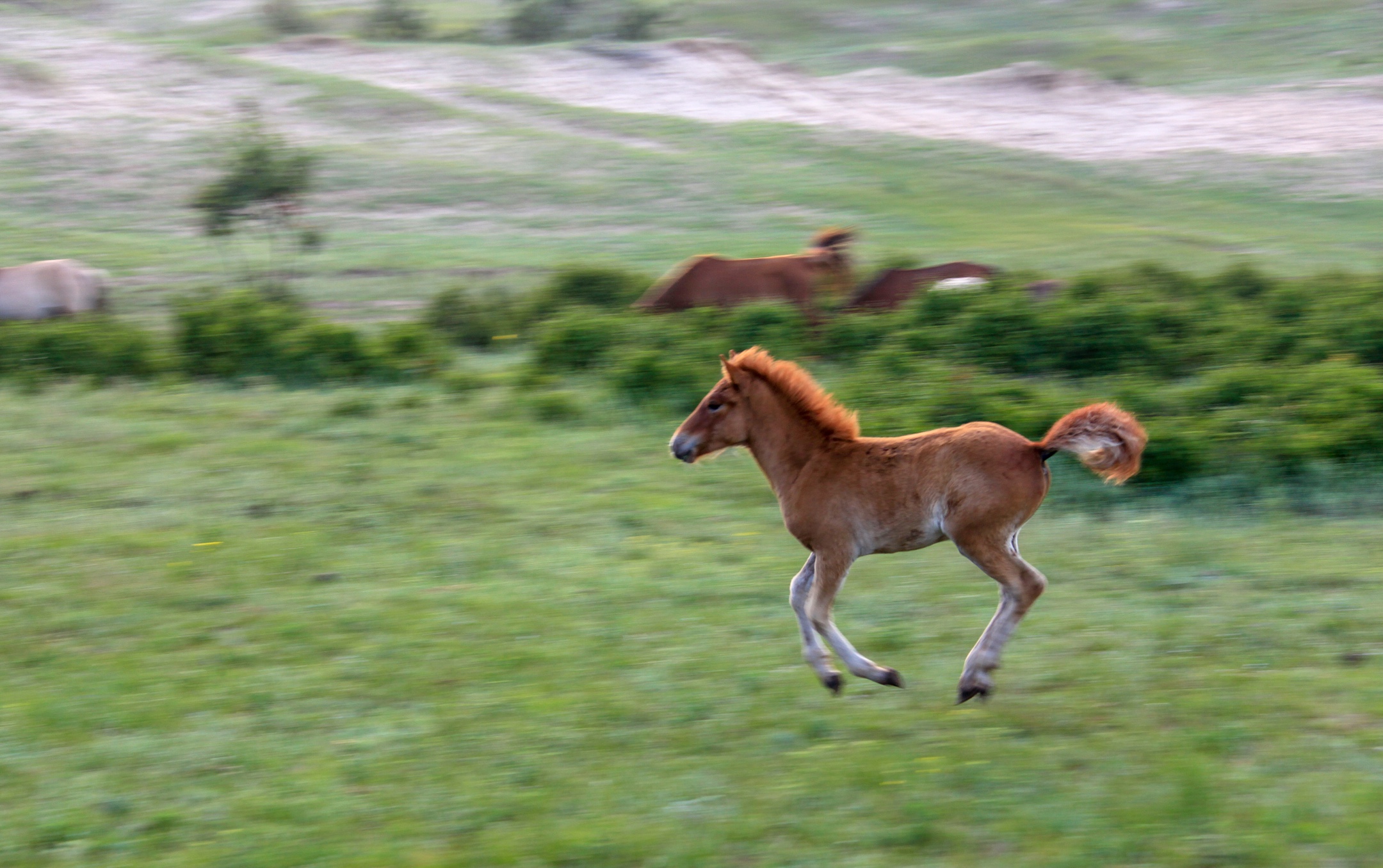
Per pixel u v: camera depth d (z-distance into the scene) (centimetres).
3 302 2372
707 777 712
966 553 783
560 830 654
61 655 907
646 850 634
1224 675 821
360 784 716
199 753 754
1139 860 610
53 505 1266
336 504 1265
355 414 1650
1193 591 984
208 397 1761
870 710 796
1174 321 1833
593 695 822
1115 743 733
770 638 921
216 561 1097
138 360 1923
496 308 2373
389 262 3247
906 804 667
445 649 905
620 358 1750
